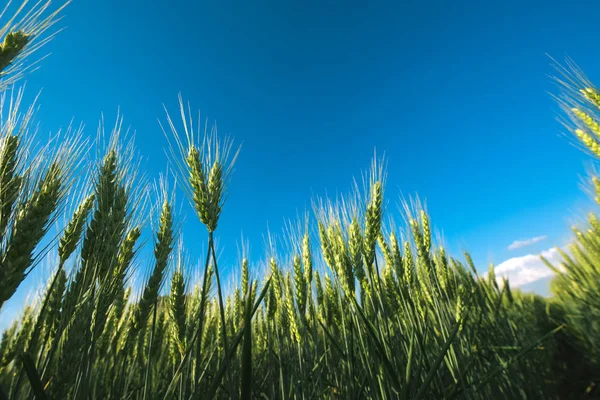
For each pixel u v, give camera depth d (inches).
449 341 114.4
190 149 113.3
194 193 103.9
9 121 94.7
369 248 143.8
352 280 141.5
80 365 85.0
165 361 163.6
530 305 387.5
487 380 136.9
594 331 285.0
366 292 151.5
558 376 285.7
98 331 91.6
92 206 105.9
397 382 111.8
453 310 200.4
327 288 181.0
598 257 306.7
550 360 293.4
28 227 77.2
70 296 90.7
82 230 98.3
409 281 179.5
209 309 187.5
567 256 340.8
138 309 108.2
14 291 72.7
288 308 166.1
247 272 179.2
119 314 139.9
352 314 146.2
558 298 395.9
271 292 170.2
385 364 113.7
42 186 88.4
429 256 187.6
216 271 88.9
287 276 175.8
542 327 370.3
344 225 158.9
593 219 322.3
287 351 164.7
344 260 145.2
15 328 120.9
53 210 84.8
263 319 191.6
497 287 283.9
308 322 171.9
